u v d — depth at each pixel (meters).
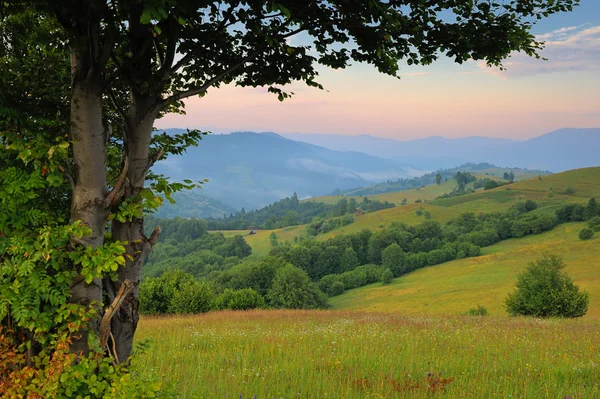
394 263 135.88
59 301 4.63
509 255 131.50
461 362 12.73
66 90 5.65
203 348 14.91
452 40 6.15
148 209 5.34
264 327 21.16
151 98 5.50
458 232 173.75
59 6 4.48
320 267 142.12
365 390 9.54
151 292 40.88
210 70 6.53
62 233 4.59
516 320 28.44
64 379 4.41
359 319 26.78
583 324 25.67
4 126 5.14
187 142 6.70
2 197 4.56
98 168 5.05
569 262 109.88
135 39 5.33
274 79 6.37
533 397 9.31
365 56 6.23
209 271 153.25
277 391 9.29
